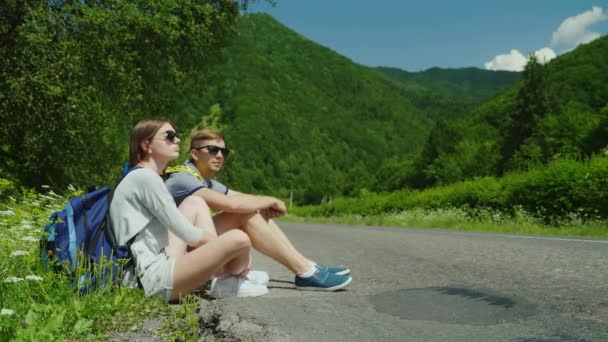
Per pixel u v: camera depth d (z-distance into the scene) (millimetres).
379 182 110875
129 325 2992
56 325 2611
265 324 2904
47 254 3389
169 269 3340
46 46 10875
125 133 14328
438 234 10836
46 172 12531
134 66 13250
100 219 3359
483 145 74000
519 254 6293
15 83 10352
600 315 3189
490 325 2986
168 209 3324
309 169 186375
